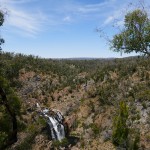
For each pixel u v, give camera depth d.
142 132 60.66
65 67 117.88
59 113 78.19
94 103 78.19
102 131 66.38
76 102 84.69
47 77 99.19
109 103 74.62
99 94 80.56
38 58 113.06
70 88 92.94
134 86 75.06
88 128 70.12
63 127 71.62
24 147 57.28
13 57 102.56
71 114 80.00
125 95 73.81
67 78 102.00
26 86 90.88
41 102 88.38
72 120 75.81
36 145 62.19
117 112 67.75
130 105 68.69
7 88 21.89
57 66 114.19
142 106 66.62
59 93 92.44
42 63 109.50
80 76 103.00
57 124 71.00
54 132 68.81
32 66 102.56
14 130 22.34
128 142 57.41
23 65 99.69
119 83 80.12
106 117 70.06
